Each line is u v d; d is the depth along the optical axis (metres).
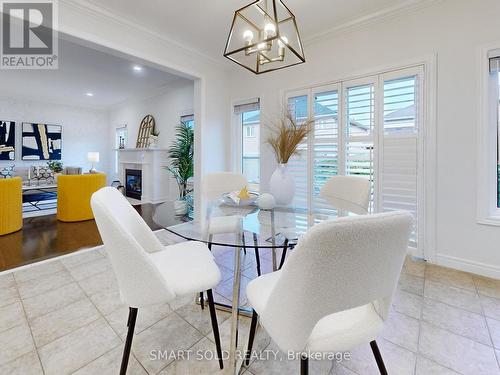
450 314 1.65
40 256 2.62
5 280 2.13
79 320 1.62
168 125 5.62
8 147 6.08
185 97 5.16
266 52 1.82
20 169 6.08
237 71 3.84
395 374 1.21
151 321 1.62
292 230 1.46
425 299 1.82
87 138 7.39
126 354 1.10
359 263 0.67
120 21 2.65
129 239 0.97
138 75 4.70
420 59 2.35
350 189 2.04
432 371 1.22
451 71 2.22
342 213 1.74
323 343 0.80
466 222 2.22
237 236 1.44
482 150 2.12
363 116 2.72
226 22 2.74
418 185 2.41
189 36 3.03
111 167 7.75
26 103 6.34
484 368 1.24
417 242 2.46
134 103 6.63
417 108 2.39
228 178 2.63
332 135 2.93
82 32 2.43
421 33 2.36
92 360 1.30
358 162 2.75
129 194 6.45
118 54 2.78
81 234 3.35
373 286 0.74
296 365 1.27
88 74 4.66
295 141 2.21
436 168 2.32
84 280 2.14
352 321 0.89
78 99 6.60
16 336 1.47
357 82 2.73
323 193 2.30
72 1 2.32
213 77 3.76
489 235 2.13
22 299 1.85
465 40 2.16
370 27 2.64
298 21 2.65
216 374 1.22
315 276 0.65
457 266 2.27
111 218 0.95
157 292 1.02
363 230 0.62
